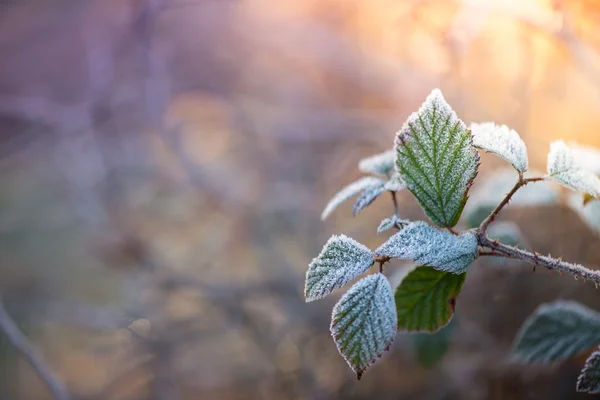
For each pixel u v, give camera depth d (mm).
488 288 802
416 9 837
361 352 398
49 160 1478
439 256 402
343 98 1195
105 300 1205
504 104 812
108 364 1123
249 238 1097
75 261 1310
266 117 1173
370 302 402
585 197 500
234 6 1251
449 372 821
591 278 407
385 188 447
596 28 680
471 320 825
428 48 932
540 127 792
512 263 540
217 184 1134
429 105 417
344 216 1040
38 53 1645
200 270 1110
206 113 1301
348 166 1104
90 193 1197
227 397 990
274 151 1180
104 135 1287
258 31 1234
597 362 431
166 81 1215
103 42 1345
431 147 416
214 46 1334
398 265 853
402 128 418
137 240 1085
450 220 418
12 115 1290
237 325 985
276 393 952
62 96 1642
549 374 767
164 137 1164
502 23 773
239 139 1269
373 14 1041
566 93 757
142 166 1258
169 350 998
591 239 758
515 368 769
